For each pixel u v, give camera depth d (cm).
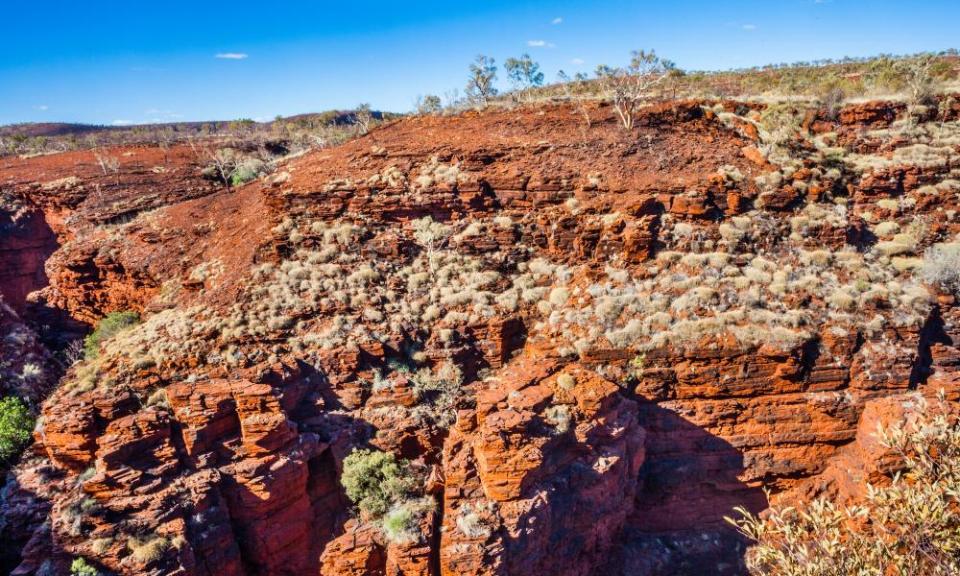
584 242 3092
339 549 2161
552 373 2602
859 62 7419
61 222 5484
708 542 2586
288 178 3638
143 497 1997
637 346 2638
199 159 6894
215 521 2053
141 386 2400
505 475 2109
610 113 4200
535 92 5906
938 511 1045
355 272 3025
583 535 2295
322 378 2572
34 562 1945
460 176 3394
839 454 2609
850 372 2608
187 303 3050
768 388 2612
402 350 2728
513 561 2048
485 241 3183
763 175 3403
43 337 4044
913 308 2769
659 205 3200
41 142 9750
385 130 4284
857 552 1080
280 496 2162
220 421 2197
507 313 2880
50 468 2178
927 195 3331
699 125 4056
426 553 2073
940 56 7075
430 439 2433
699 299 2791
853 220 3189
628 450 2455
